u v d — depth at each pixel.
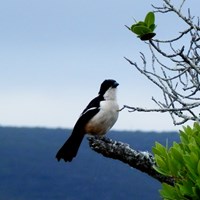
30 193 156.62
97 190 145.62
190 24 8.13
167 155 7.09
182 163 7.01
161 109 7.75
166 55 8.02
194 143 6.98
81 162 156.25
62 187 155.75
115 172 144.75
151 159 7.98
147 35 8.02
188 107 7.73
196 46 8.16
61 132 189.38
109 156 8.25
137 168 8.06
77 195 147.38
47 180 162.25
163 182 7.43
